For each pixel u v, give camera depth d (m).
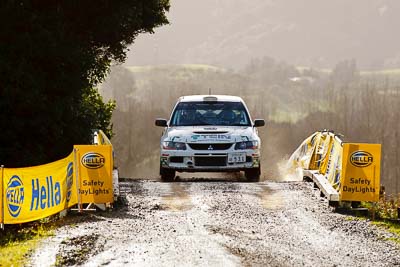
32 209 23.91
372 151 24.59
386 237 20.75
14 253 18.39
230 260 17.44
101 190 24.95
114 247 18.81
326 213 24.33
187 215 23.75
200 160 32.88
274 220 23.00
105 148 24.95
